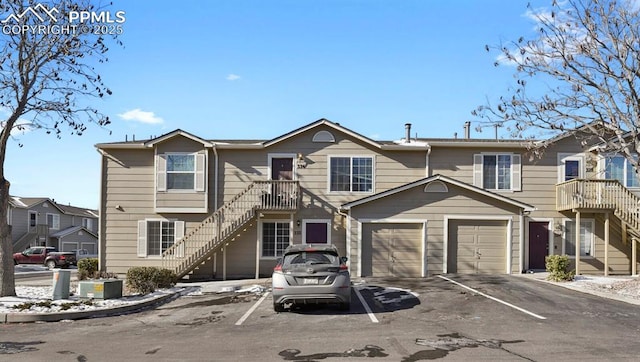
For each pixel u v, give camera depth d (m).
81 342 9.06
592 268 21.72
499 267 20.12
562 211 21.88
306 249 12.24
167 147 21.73
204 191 21.55
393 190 19.97
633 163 16.34
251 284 18.23
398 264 19.97
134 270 15.91
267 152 21.97
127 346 8.72
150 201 21.92
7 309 11.98
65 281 13.62
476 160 22.05
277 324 10.70
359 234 20.02
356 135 21.67
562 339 9.15
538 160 22.14
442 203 20.16
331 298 11.48
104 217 21.88
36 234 44.47
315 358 7.85
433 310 12.23
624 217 20.48
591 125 18.06
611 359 7.73
